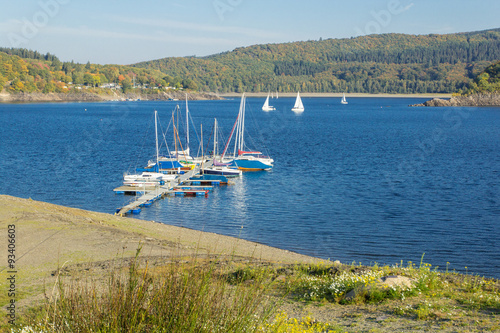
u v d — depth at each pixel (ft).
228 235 91.45
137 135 333.42
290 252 78.74
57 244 62.75
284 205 118.93
